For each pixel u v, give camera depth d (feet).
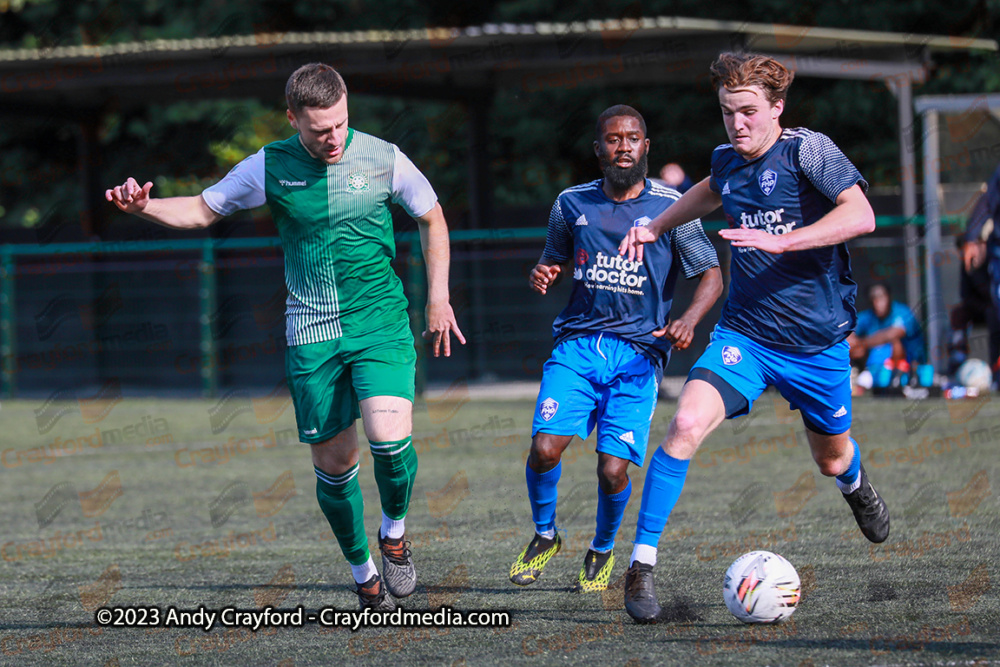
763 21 188.03
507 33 136.77
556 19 195.72
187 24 209.05
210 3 212.64
